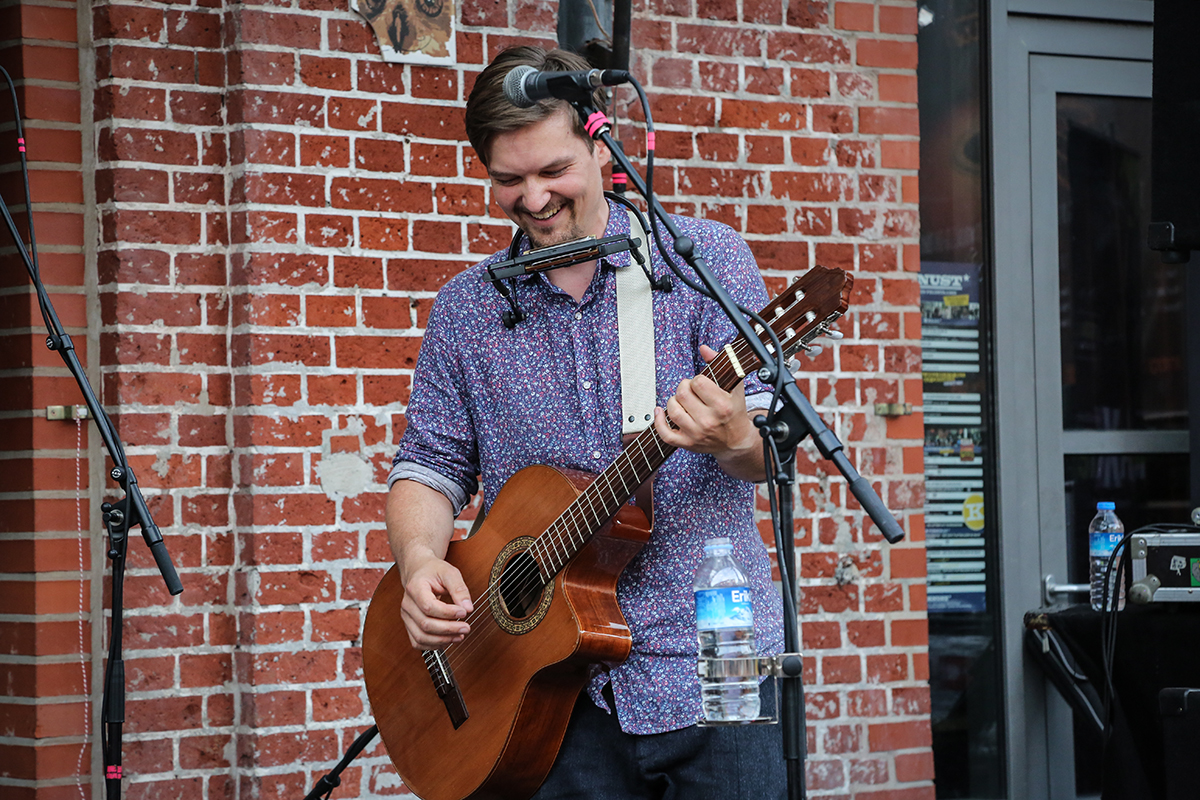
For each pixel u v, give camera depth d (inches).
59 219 146.8
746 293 101.7
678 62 165.3
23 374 145.9
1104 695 146.9
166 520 145.6
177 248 147.1
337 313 149.8
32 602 144.3
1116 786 133.7
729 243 103.3
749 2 168.6
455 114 155.8
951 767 181.6
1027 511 186.4
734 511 101.0
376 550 150.1
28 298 145.5
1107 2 192.2
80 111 147.9
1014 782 182.2
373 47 152.0
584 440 102.6
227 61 148.7
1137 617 132.6
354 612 148.9
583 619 97.0
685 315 101.2
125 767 143.1
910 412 172.9
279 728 144.9
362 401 150.4
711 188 166.2
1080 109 193.2
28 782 143.7
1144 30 195.6
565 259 98.2
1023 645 184.1
